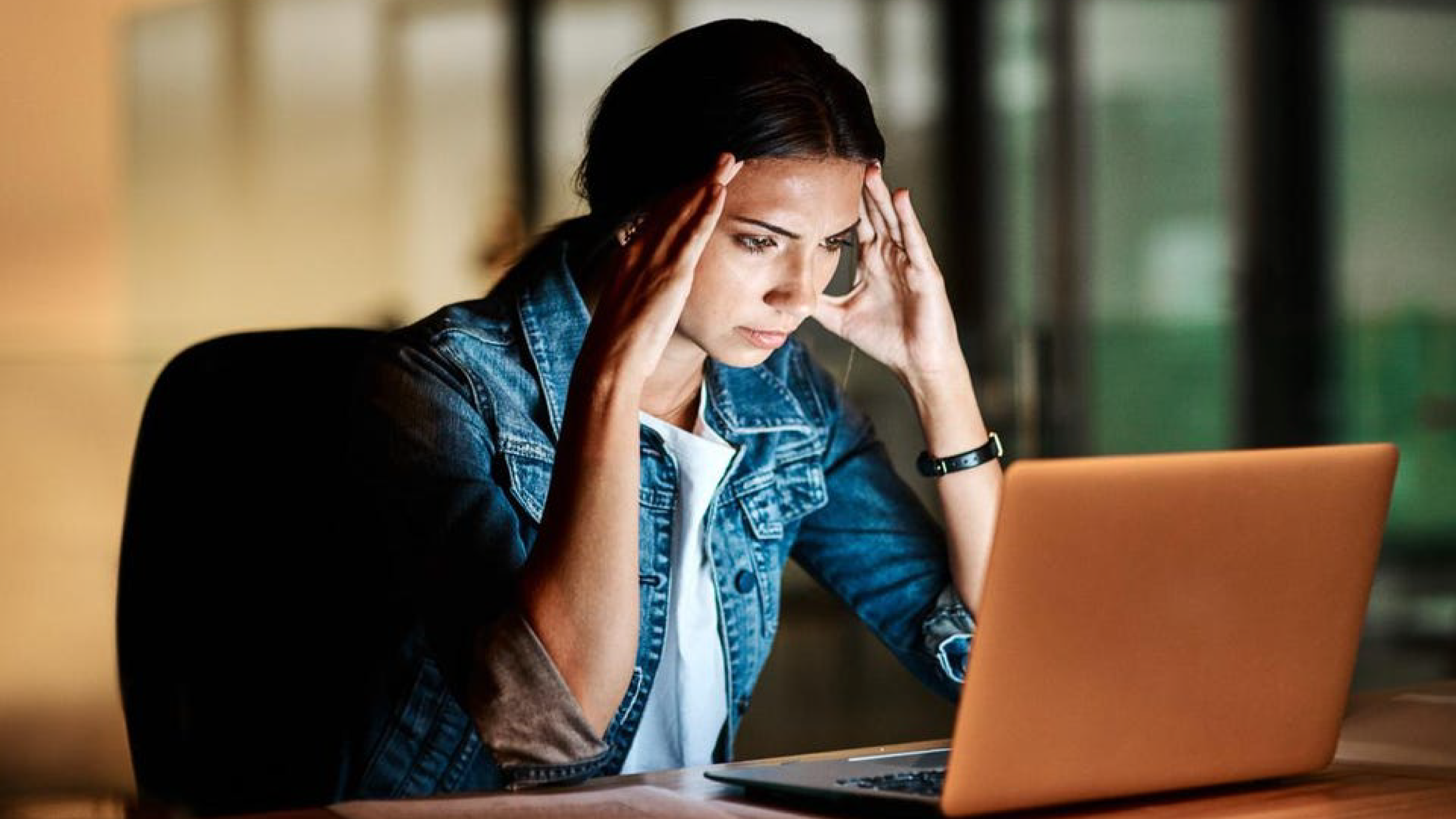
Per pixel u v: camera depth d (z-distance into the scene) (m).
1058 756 1.33
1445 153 7.69
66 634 3.33
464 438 1.85
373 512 1.85
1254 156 7.54
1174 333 4.89
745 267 1.84
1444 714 1.79
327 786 1.93
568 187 6.65
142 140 6.62
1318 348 5.22
